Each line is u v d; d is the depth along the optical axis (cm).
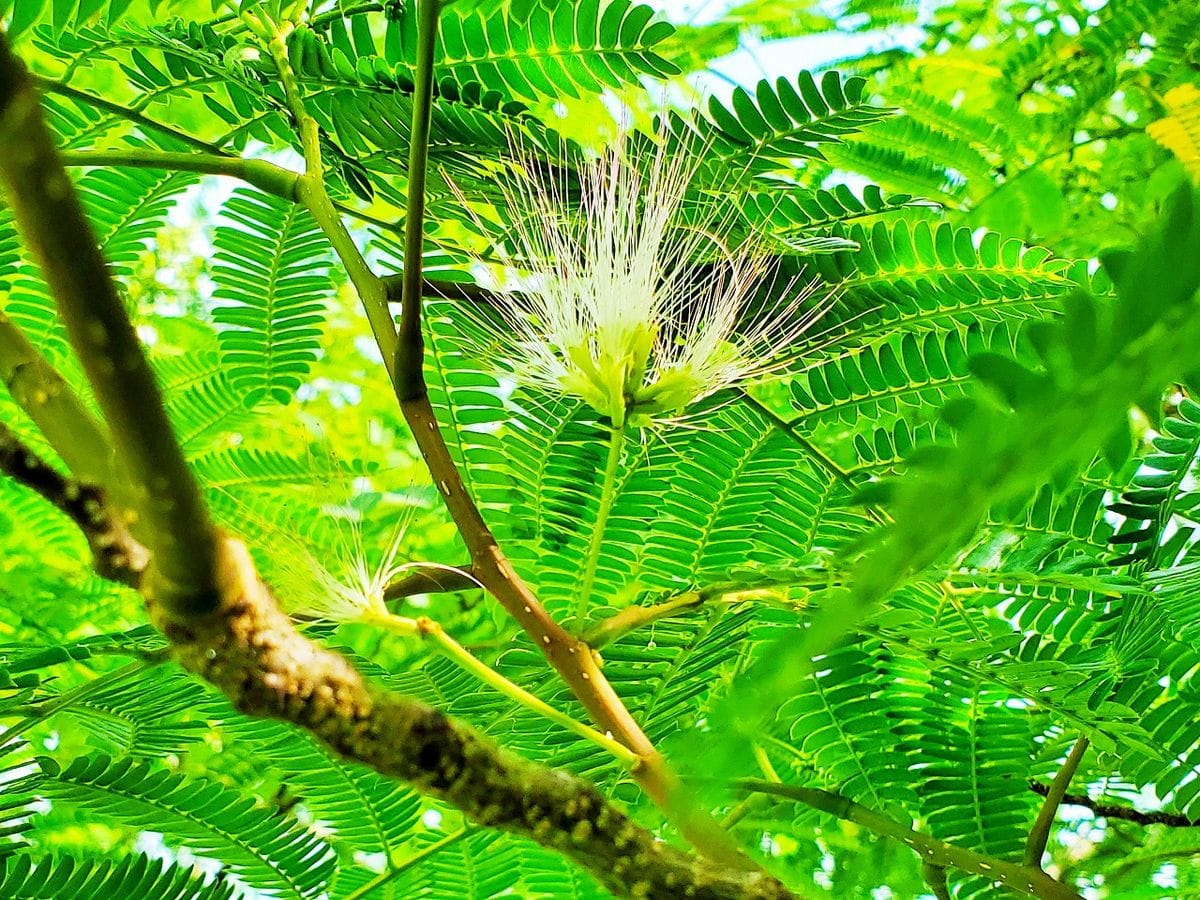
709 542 50
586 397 45
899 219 53
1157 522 46
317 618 44
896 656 50
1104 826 58
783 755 54
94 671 57
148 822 48
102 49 51
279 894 49
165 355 61
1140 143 61
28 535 61
